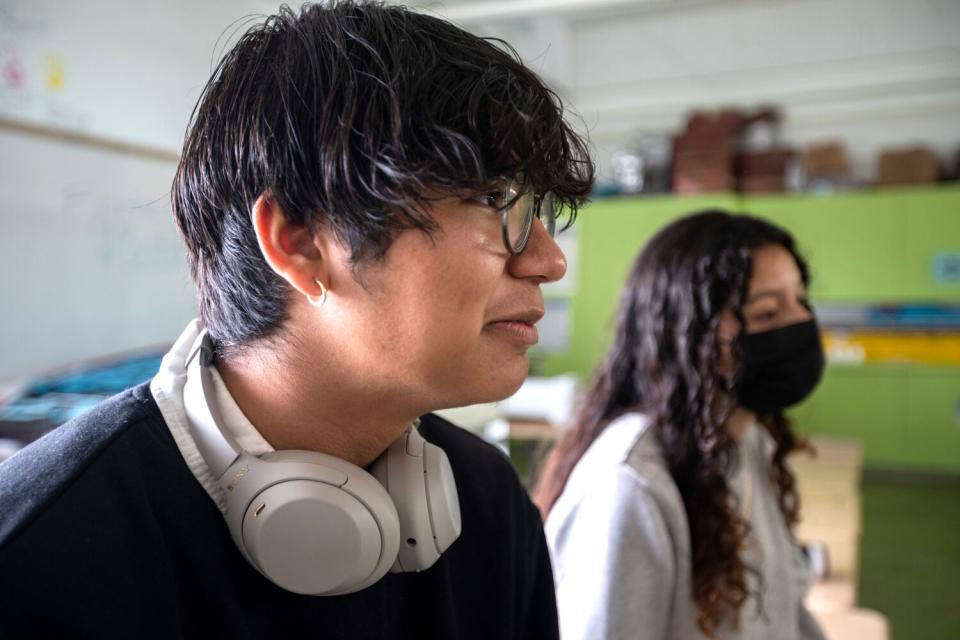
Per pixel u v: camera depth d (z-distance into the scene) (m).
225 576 0.49
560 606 1.01
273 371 0.51
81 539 0.43
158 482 0.48
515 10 3.90
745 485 1.20
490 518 0.71
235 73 0.50
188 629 0.48
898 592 3.35
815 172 5.42
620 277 5.66
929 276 5.00
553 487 1.26
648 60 6.02
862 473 5.36
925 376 4.98
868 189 5.29
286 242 0.47
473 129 0.45
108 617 0.43
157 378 0.53
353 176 0.45
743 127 5.68
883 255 5.10
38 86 2.79
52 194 2.82
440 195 0.45
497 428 2.39
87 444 0.47
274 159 0.46
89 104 3.02
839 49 5.50
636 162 5.79
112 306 3.11
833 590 1.64
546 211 0.55
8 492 0.43
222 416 0.51
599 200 5.73
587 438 1.23
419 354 0.47
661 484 1.01
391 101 0.45
